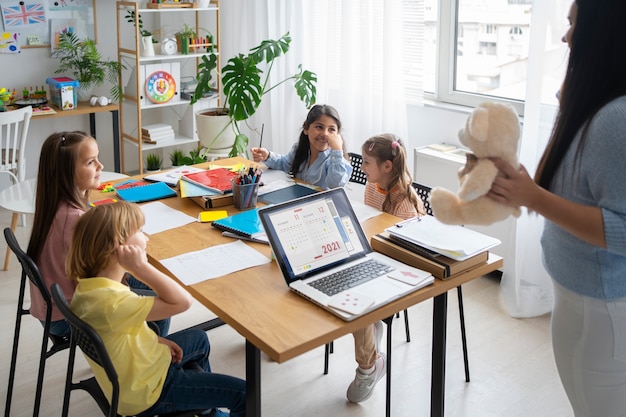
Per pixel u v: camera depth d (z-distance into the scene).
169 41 4.57
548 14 2.87
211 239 2.26
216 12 4.92
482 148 1.54
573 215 1.44
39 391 2.16
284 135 4.53
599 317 1.53
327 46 4.06
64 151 2.16
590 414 1.65
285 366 2.76
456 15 3.72
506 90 3.61
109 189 2.71
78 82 4.42
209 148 4.54
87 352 1.76
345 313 1.73
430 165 3.58
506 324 3.10
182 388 1.86
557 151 1.52
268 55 4.04
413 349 2.89
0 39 4.41
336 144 2.79
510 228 3.26
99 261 1.77
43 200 2.18
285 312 1.77
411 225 2.15
